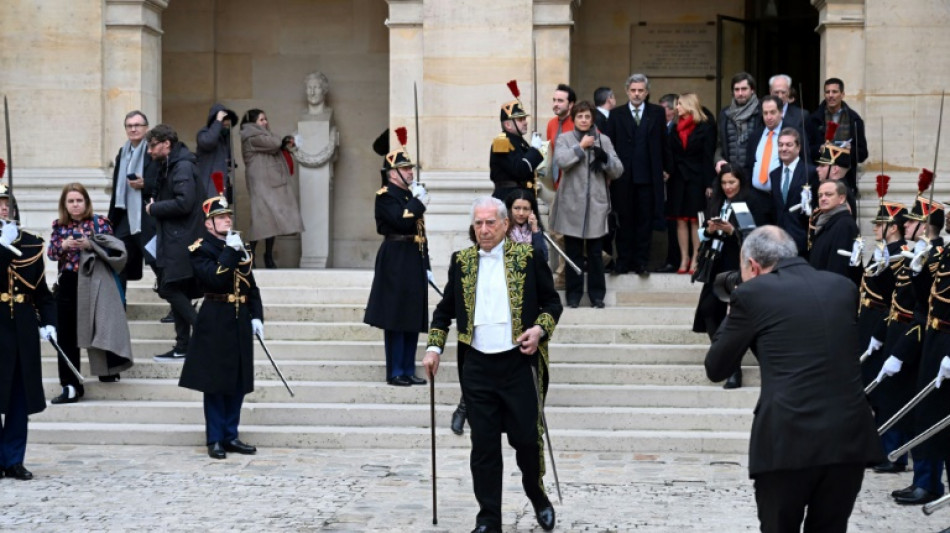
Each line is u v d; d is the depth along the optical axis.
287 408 12.77
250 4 19.22
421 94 16.58
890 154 15.89
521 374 9.07
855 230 11.68
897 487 10.84
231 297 11.84
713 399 12.84
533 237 12.76
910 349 10.41
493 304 9.10
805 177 13.20
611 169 14.53
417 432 12.38
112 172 16.89
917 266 10.30
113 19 16.84
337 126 19.08
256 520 9.48
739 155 14.90
